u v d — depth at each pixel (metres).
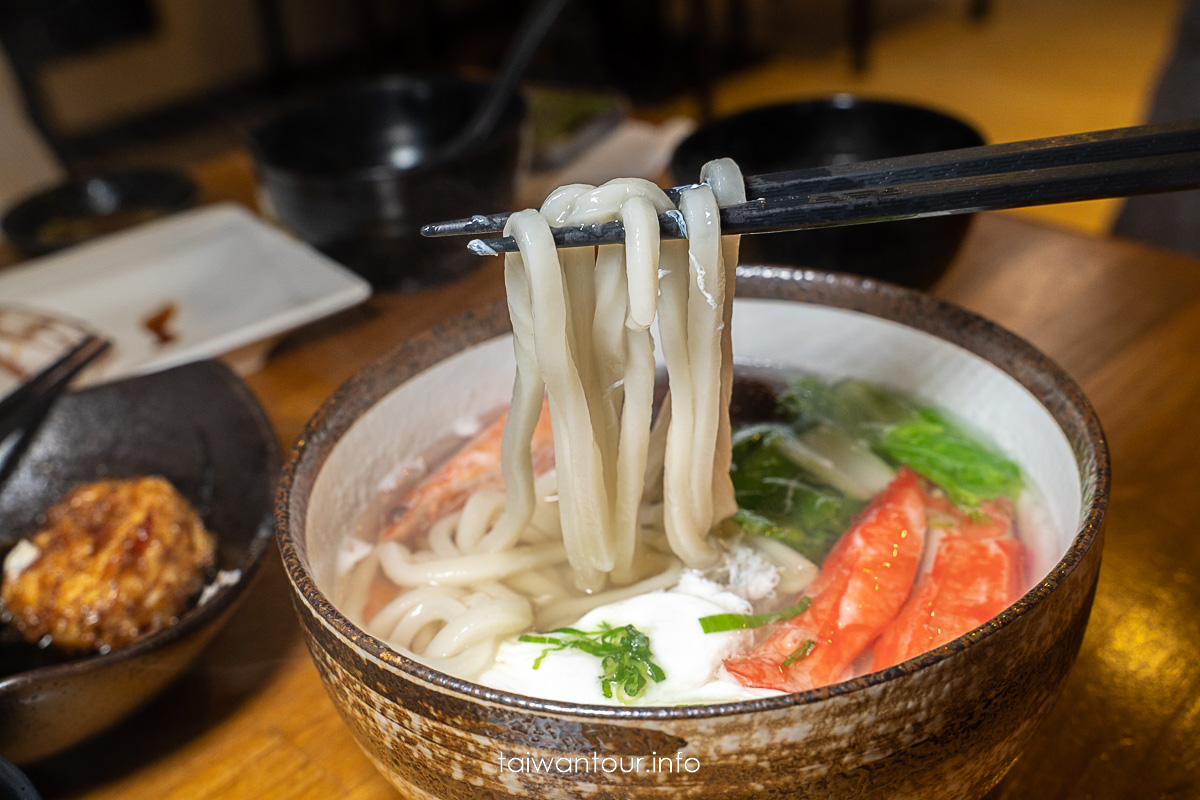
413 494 0.41
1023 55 1.85
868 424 0.42
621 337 0.36
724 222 0.33
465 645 0.36
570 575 0.39
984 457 0.40
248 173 0.79
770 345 0.44
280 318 0.54
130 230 0.69
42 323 0.58
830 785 0.30
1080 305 0.55
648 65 1.95
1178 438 0.47
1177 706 0.38
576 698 0.34
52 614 0.43
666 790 0.29
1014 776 0.37
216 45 2.05
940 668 0.29
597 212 0.34
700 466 0.37
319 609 0.31
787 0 2.22
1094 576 0.32
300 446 0.37
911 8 2.15
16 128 1.14
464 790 0.31
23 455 0.47
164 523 0.44
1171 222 0.81
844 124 0.59
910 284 0.51
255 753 0.39
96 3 1.87
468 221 0.34
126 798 0.38
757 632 0.36
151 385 0.48
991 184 0.31
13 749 0.37
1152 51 1.80
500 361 0.42
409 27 2.11
